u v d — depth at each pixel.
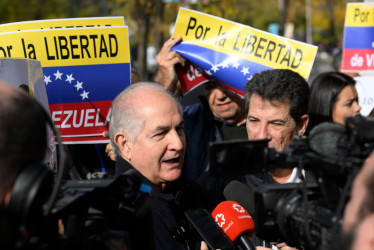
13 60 2.29
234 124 3.53
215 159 1.42
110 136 2.27
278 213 1.52
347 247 1.05
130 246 1.51
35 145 1.19
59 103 2.85
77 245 1.35
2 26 2.93
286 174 2.23
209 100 3.49
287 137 2.31
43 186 1.25
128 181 1.52
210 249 1.93
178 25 3.36
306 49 3.10
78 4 15.88
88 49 2.83
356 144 1.32
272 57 3.17
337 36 26.52
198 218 1.99
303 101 2.31
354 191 1.05
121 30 2.85
